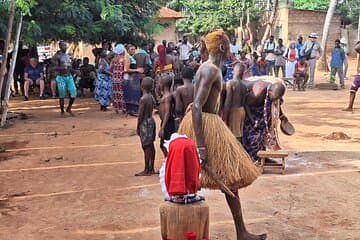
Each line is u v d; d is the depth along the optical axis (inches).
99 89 618.8
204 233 164.2
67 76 576.7
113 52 601.3
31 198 278.4
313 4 1642.5
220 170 186.4
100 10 681.6
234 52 793.6
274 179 305.4
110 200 272.1
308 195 275.7
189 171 156.6
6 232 230.7
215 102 193.2
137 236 222.7
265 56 853.2
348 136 434.9
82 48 1314.0
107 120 542.0
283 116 346.9
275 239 216.8
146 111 317.1
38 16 624.7
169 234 163.0
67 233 228.2
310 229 228.7
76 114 590.2
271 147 328.8
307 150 382.6
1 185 303.3
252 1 1478.8
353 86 574.6
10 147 410.6
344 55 849.5
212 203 263.7
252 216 244.7
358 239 217.3
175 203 163.0
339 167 331.9
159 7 826.2
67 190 291.4
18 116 559.2
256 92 320.8
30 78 732.0
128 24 719.1
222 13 1507.1
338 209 254.1
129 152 385.7
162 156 374.9
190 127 191.6
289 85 879.1
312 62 851.4
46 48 1189.7
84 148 402.3
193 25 1539.1
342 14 1566.2
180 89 314.0
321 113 567.2
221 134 188.7
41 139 441.7
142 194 281.9
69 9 630.5
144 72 583.5
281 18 1475.1
